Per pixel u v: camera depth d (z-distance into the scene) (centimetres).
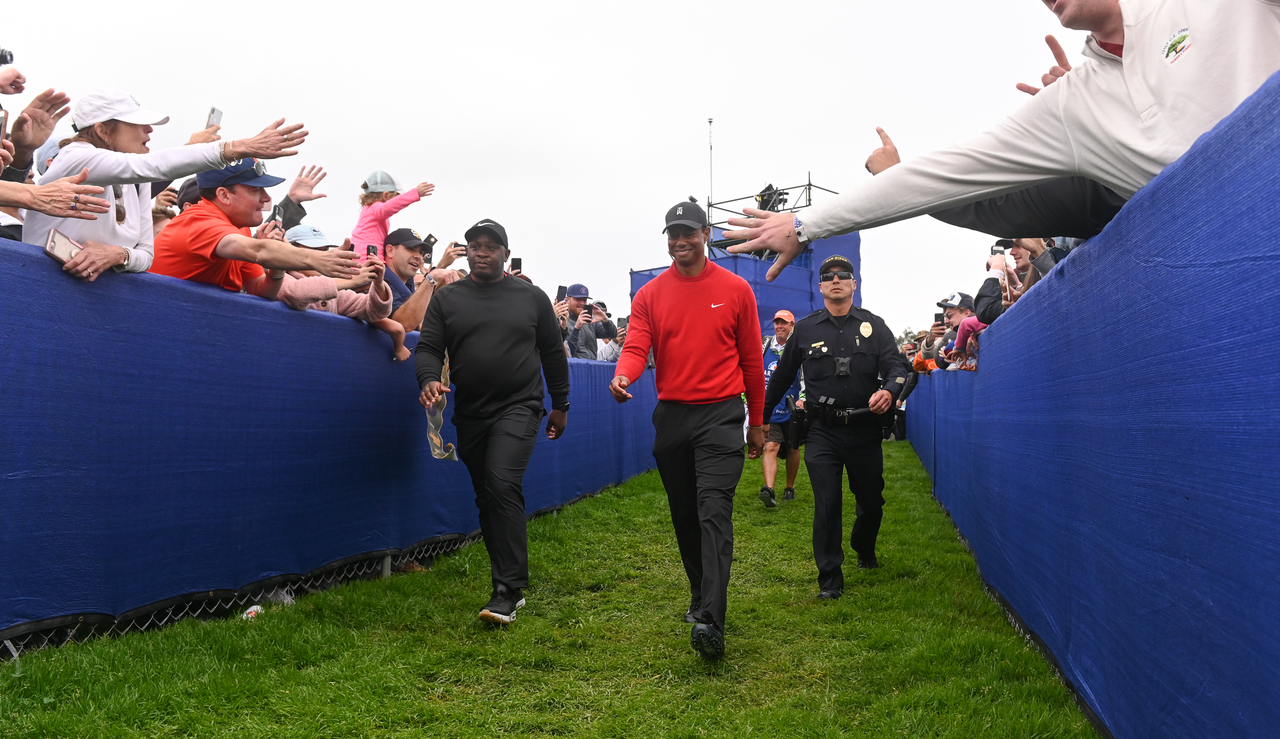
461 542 570
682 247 382
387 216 562
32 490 278
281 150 321
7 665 263
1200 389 181
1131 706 229
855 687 323
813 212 255
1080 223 306
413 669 325
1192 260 184
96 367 302
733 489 372
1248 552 159
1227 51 199
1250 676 159
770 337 824
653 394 1160
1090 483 269
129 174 310
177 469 339
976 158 241
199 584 351
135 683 271
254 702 278
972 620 408
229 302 367
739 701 313
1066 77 233
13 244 271
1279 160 146
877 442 491
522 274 585
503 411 433
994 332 468
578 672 341
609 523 674
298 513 412
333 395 441
